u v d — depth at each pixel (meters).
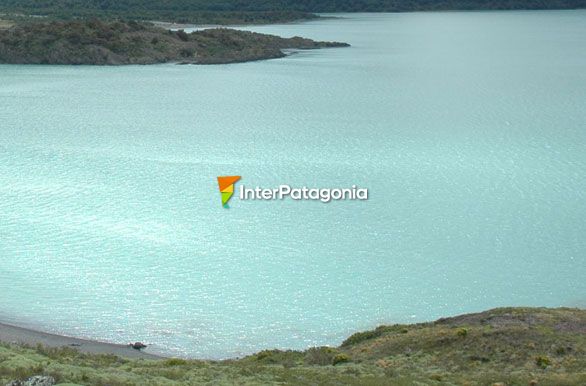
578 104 119.44
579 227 61.50
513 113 110.62
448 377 31.97
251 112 111.12
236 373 32.53
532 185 72.38
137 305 48.06
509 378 31.00
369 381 31.02
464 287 51.09
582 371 31.92
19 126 99.06
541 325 37.94
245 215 63.97
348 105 117.69
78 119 104.38
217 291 50.16
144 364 35.41
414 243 58.41
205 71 160.75
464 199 68.19
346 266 54.22
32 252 55.84
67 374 29.20
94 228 60.66
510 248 57.56
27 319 45.84
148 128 98.31
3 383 27.25
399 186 72.25
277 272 53.22
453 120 104.81
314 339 44.19
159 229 60.72
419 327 40.81
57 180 73.44
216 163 80.00
